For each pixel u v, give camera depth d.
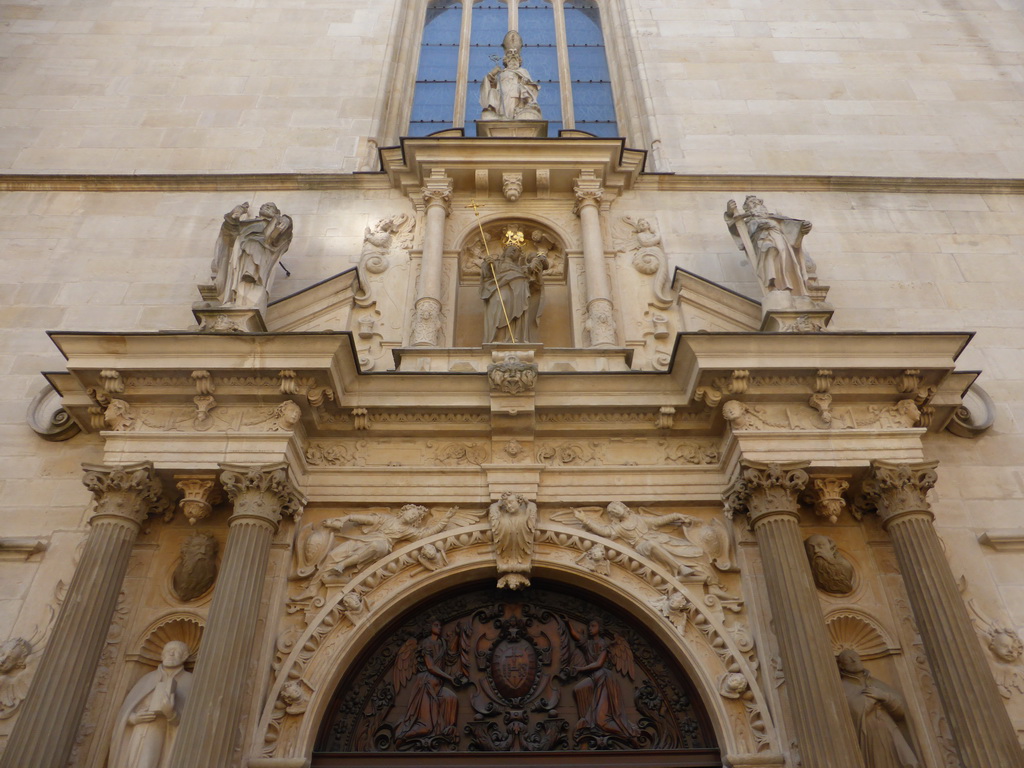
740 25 14.22
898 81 13.39
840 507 7.94
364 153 12.09
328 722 7.50
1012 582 8.12
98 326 9.95
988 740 6.38
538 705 7.72
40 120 12.37
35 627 7.67
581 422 8.66
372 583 7.89
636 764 7.29
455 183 11.17
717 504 8.44
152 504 7.94
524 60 14.83
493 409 8.36
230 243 9.59
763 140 12.49
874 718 7.07
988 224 11.36
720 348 8.05
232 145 12.21
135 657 7.45
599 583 8.03
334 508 8.41
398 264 10.55
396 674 7.84
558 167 11.01
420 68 14.55
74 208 11.19
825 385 8.04
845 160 12.30
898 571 8.01
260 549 7.34
